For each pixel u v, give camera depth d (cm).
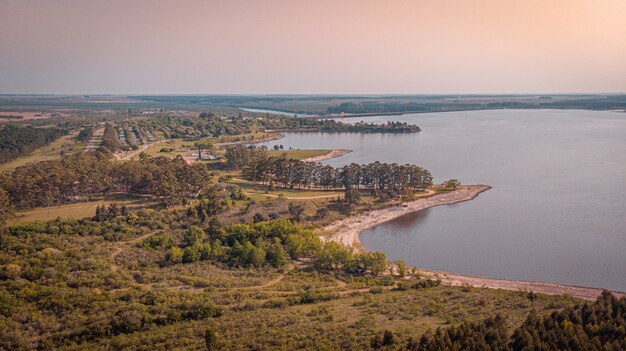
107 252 10900
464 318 7762
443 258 13375
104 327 7275
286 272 11412
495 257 13325
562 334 6088
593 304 7081
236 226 13300
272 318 7844
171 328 7456
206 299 8669
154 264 10688
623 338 6053
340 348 6438
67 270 9325
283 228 13312
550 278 11812
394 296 9406
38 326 7212
